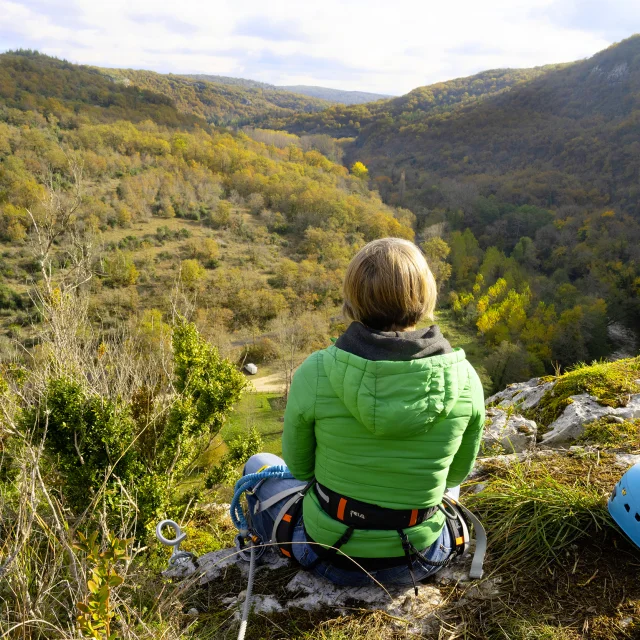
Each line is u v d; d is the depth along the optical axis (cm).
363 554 145
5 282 3066
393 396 122
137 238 7112
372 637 153
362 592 171
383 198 12262
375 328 134
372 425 125
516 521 199
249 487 190
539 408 335
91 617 126
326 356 134
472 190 11625
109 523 289
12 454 279
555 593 166
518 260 8306
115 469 317
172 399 392
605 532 189
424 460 134
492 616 158
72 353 355
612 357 5353
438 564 154
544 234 8912
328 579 170
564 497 204
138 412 371
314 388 137
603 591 164
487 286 7250
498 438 299
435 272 7206
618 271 6944
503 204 10844
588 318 5069
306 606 167
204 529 343
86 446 314
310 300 5906
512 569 178
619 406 301
